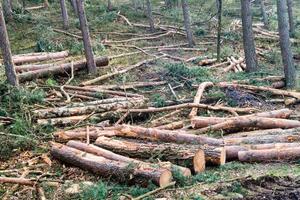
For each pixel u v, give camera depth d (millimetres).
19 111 11734
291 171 8164
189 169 8156
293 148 8727
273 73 16812
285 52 15086
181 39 24281
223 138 9641
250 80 15266
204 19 28078
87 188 7715
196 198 7098
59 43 20703
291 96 13609
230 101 13000
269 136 9422
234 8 31453
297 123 10562
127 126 10062
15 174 8766
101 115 11594
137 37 24188
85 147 9141
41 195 7719
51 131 10875
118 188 7711
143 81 15852
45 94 13492
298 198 7133
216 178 7891
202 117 10992
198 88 14000
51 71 15609
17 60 17297
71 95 13648
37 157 9469
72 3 27562
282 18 14961
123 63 18234
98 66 17109
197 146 8781
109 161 8320
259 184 7691
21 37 21953
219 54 19062
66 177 8547
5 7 23906
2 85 12750
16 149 9883
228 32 24578
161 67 17594
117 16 27719
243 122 10469
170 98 13945
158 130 9750
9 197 7859
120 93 13781
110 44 22016
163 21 27906
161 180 7555
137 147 8852
